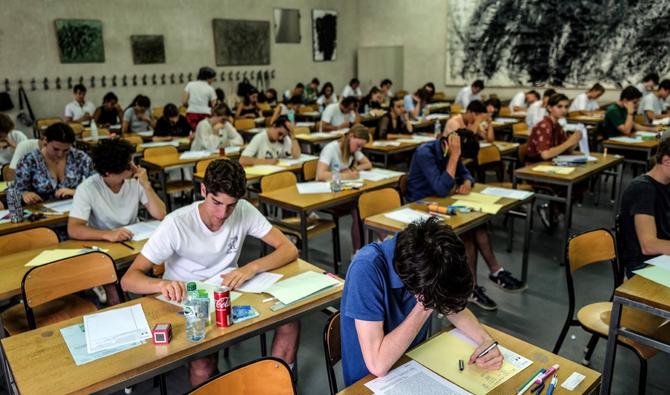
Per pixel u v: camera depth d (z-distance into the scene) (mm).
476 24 9766
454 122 4516
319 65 11273
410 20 10852
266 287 1851
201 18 9156
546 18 8898
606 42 8359
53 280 1938
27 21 7340
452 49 10242
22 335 1522
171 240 1908
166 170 4414
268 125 7719
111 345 1458
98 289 3049
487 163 4668
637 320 2064
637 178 2248
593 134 6297
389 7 11156
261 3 9969
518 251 3930
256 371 1245
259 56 10109
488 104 5629
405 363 1344
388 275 1301
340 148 3932
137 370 1361
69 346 1456
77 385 1271
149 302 1748
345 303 1317
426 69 10805
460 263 1104
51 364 1364
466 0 9820
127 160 2521
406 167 6820
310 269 2037
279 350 2152
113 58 8234
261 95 9336
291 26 10547
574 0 8531
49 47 7578
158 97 8852
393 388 1237
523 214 3646
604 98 8555
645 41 7984
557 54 8898
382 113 7473
